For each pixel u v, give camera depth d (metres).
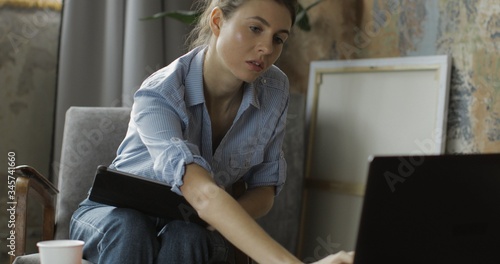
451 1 2.87
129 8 3.26
